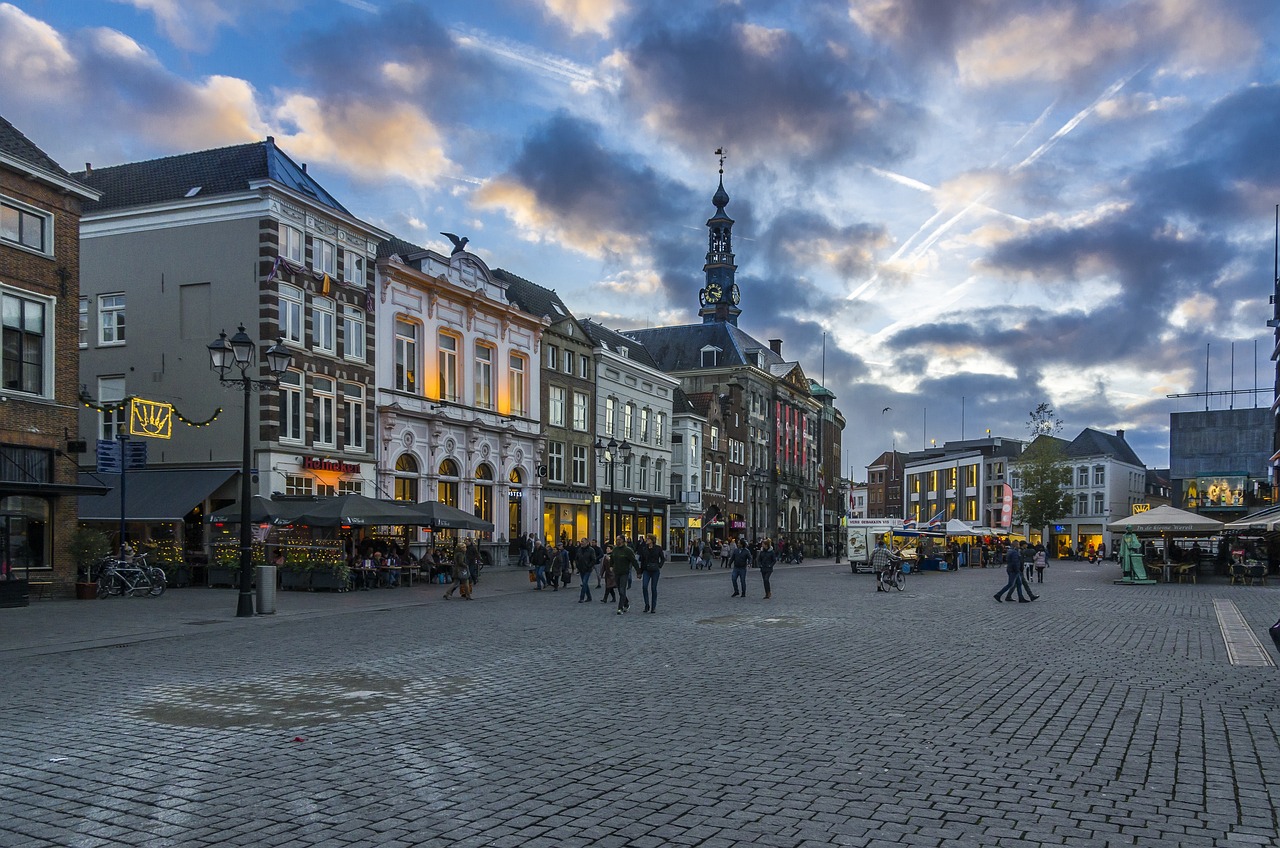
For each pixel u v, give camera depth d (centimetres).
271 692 1114
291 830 617
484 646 1555
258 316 3428
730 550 5416
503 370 4797
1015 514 9344
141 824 629
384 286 4041
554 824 629
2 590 2250
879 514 16475
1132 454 11725
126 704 1038
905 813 654
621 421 6003
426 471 4225
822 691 1125
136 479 3478
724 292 9450
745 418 8362
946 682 1195
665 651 1495
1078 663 1378
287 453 3472
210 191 3612
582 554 2612
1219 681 1215
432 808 662
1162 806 673
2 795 693
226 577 3023
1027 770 767
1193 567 3950
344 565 2936
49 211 2617
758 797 691
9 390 2480
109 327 3662
